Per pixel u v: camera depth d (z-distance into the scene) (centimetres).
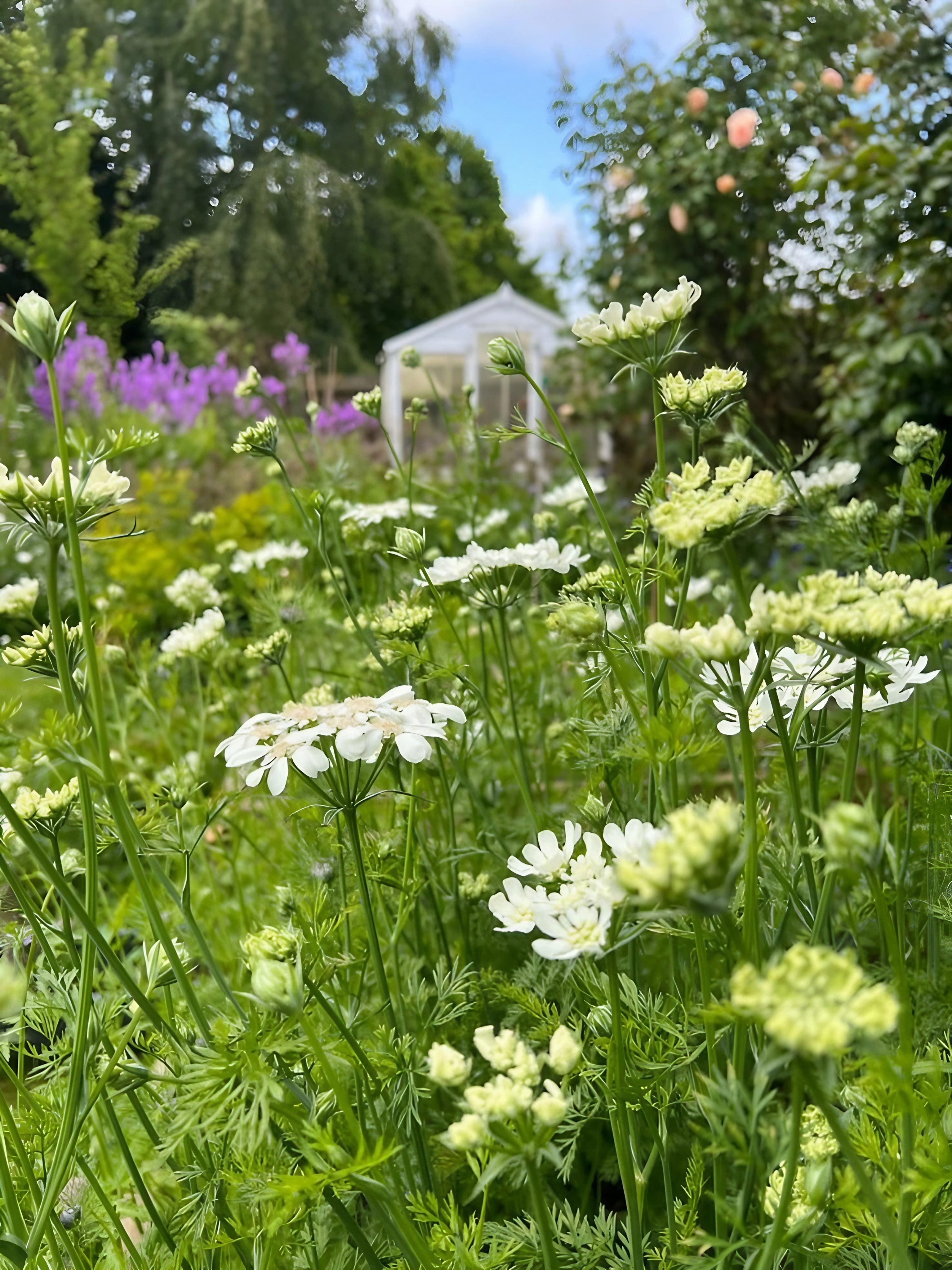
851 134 550
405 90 929
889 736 238
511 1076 98
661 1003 161
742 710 105
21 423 677
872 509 258
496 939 235
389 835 208
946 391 462
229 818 289
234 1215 148
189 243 685
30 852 122
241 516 668
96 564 618
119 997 149
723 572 432
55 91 584
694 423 166
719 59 654
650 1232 151
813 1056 78
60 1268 138
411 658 216
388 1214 125
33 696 346
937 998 160
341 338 1091
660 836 113
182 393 810
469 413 369
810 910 145
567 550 219
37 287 628
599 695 232
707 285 680
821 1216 109
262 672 404
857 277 532
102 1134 180
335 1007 143
